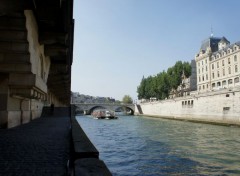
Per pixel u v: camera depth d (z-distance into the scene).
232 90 49.38
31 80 14.06
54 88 43.44
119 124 61.66
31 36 13.33
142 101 123.25
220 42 94.12
